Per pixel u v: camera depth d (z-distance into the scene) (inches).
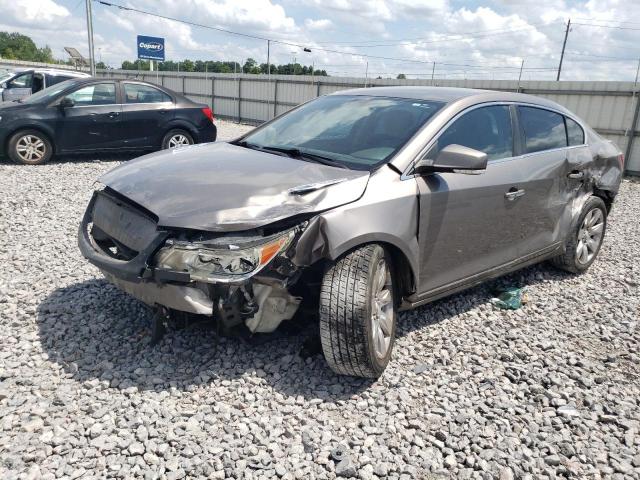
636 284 205.2
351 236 117.0
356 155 140.1
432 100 156.4
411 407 119.1
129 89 424.5
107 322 146.6
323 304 117.5
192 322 125.7
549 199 178.9
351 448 105.0
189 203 114.3
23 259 193.6
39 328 142.6
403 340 148.6
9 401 110.6
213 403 114.9
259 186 119.3
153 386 119.5
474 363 139.1
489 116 161.2
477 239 153.0
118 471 94.1
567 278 207.8
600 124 598.9
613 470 104.0
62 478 91.5
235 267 109.3
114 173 138.9
